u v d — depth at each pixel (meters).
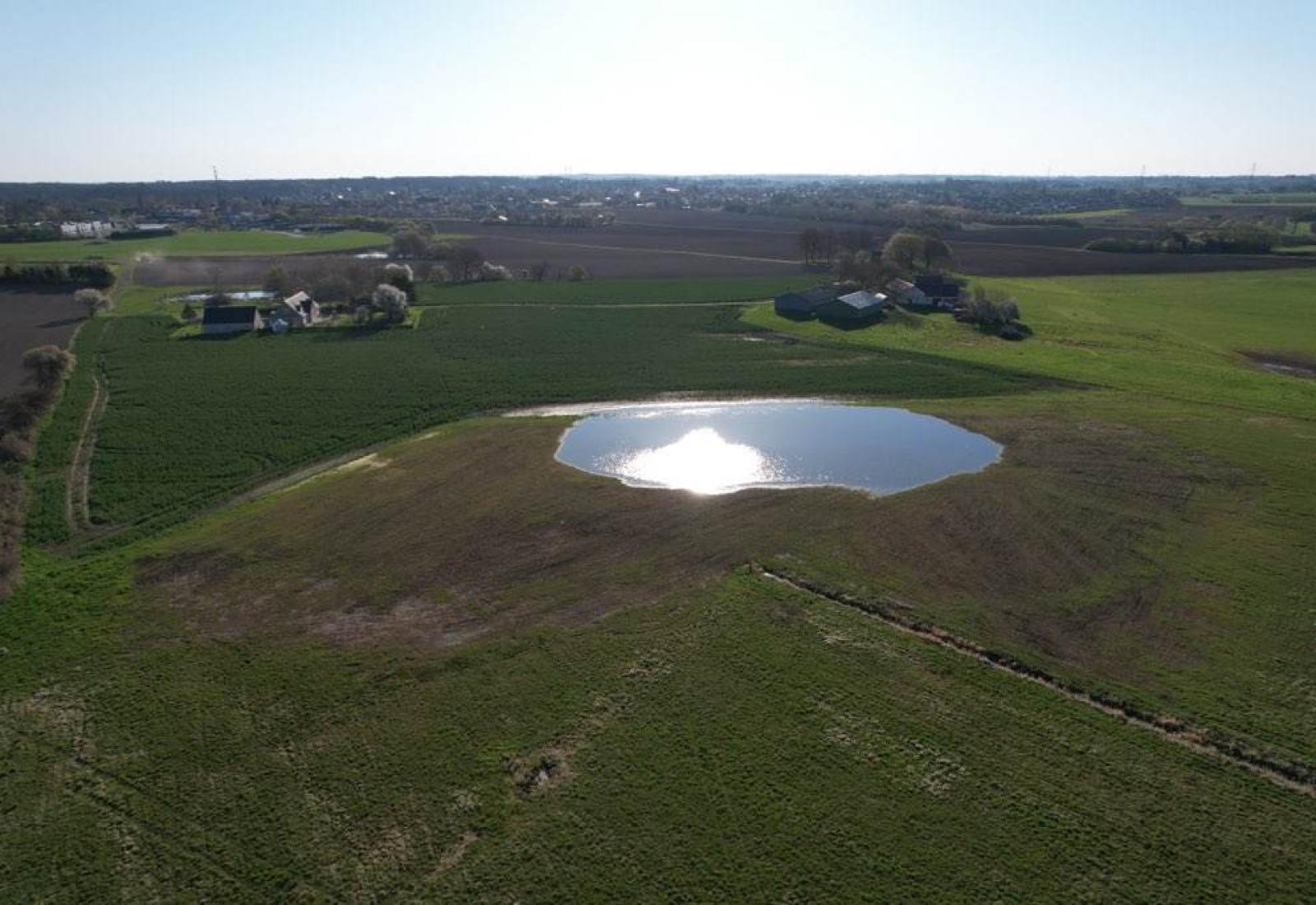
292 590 36.28
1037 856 23.09
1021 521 42.44
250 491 47.34
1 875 22.72
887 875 22.58
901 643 32.50
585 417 60.12
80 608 34.75
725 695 29.56
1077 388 66.38
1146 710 28.62
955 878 22.47
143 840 23.81
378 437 55.84
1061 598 35.56
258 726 28.09
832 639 32.72
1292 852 23.11
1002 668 31.05
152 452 52.81
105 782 25.78
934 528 41.75
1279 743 27.09
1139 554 39.09
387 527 42.16
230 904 21.92
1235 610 34.56
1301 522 42.00
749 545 40.06
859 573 37.50
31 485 47.62
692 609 34.81
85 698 29.38
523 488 46.78
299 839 23.83
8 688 29.84
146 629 33.34
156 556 39.06
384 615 34.44
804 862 23.02
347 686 30.05
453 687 30.05
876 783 25.66
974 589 36.28
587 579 37.16
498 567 38.22
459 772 26.19
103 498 46.00
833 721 28.28
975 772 26.08
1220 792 25.19
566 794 25.34
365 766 26.44
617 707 29.02
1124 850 23.25
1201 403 61.91
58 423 57.72
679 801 25.05
